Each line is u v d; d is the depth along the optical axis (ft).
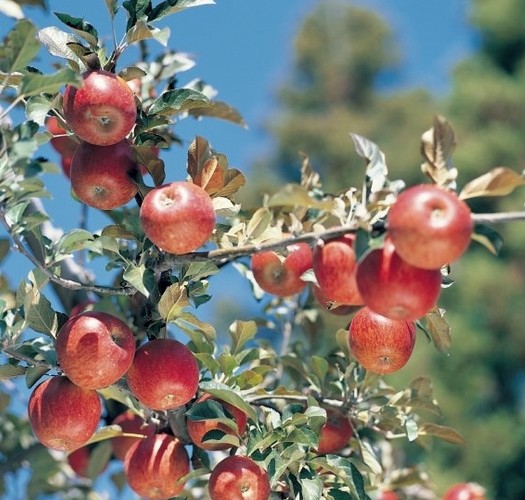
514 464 16.98
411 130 26.32
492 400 17.99
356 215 4.81
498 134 21.47
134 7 5.37
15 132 4.82
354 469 5.26
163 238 4.85
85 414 5.08
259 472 5.13
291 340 7.38
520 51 23.38
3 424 7.24
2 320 5.18
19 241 5.03
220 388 5.17
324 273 4.79
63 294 6.56
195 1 5.38
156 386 5.02
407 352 5.25
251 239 5.19
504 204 19.57
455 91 22.85
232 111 6.52
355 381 5.81
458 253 4.43
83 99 5.03
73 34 5.28
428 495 6.98
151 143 5.33
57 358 5.00
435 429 5.96
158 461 5.36
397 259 4.54
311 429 5.30
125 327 5.02
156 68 6.67
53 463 7.06
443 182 4.71
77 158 5.21
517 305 18.61
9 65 4.84
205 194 4.94
